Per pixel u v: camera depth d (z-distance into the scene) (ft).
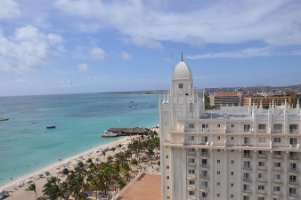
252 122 246.88
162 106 281.54
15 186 455.22
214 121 254.88
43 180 483.10
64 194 358.64
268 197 244.63
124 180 431.02
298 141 236.02
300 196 237.66
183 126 262.67
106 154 644.27
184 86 293.64
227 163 252.83
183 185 265.75
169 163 281.33
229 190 254.27
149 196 355.36
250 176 248.73
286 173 239.71
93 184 362.94
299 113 245.65
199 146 254.47
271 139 240.32
